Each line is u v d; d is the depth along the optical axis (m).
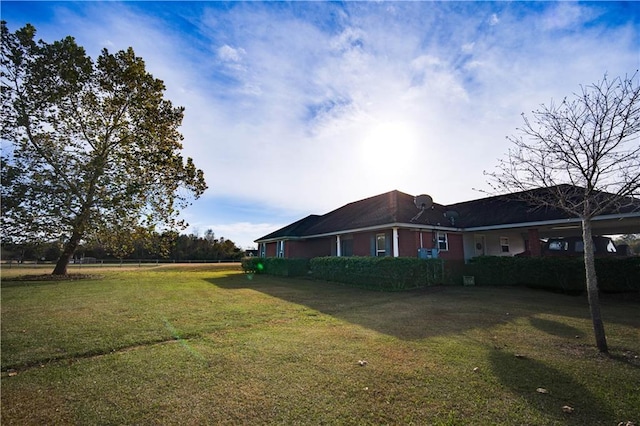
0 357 4.67
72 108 18.94
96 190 19.34
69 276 18.78
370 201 22.61
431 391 3.51
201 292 12.02
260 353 4.82
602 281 10.60
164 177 21.11
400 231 16.78
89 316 7.51
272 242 28.41
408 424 2.88
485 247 20.22
